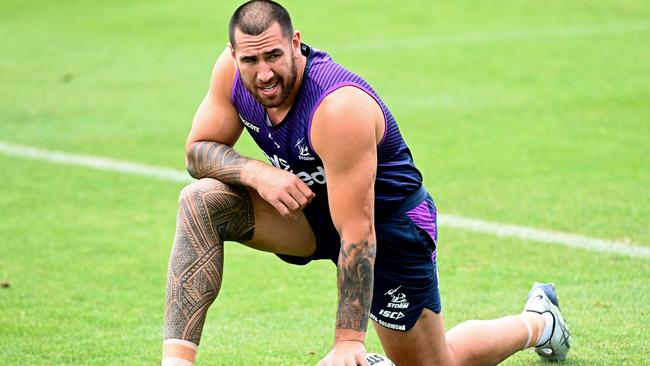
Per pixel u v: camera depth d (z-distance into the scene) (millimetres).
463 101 40750
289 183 13797
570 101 40031
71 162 33500
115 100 43062
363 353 13266
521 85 43281
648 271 21625
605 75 44375
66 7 67688
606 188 28312
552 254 22984
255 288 21578
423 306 14766
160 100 42875
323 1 64875
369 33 56125
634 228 24641
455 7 61906
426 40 53719
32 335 18953
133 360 17672
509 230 24906
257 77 12977
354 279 13336
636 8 59781
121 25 61156
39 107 41969
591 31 54281
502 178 29859
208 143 14711
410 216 14469
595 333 18125
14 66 50719
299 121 13492
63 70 49531
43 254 24078
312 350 17938
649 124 36125
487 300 20234
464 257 23016
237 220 14453
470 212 26594
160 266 23172
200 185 14320
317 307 20328
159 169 32500
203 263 14039
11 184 30828
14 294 21297
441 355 15258
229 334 18875
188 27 59750
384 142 13914
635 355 17062
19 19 64688
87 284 21953
